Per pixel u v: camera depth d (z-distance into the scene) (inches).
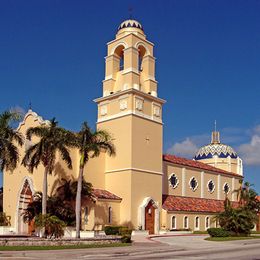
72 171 2090.3
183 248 1475.1
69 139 1750.7
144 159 2260.1
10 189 2289.6
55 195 1945.1
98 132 1795.0
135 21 2450.8
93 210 2000.5
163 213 2340.1
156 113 2390.5
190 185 2847.0
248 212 2162.9
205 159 3590.1
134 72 2309.3
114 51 2416.3
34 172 2150.6
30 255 1133.1
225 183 3211.1
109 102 2365.9
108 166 2282.2
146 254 1278.3
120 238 1610.5
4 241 1330.0
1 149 1558.8
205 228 2637.8
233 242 1756.9
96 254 1203.9
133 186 2166.6
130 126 2213.3
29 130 1747.0
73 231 1827.0
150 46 2447.1
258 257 1181.1
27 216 1924.2
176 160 2810.0
